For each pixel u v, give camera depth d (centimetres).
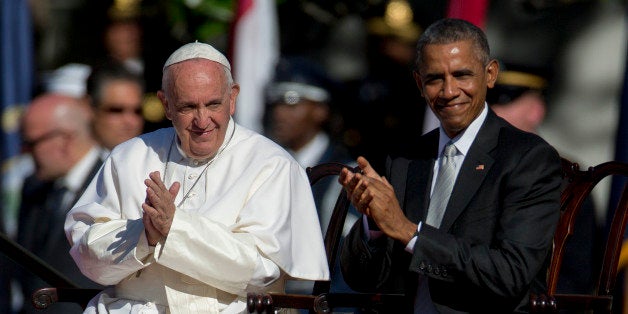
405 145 2178
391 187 1986
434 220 2084
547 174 2039
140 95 2984
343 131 3284
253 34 3269
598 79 3531
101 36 3597
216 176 2159
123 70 2977
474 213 2044
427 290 2089
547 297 1942
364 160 1992
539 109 2758
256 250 2064
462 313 2041
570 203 2153
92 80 2947
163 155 2197
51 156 2891
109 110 2931
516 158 2048
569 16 3525
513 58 3506
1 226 3244
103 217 2156
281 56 3366
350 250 2136
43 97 2964
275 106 3023
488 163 2067
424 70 2069
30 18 3478
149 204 2000
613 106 3522
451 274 1994
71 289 2170
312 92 3027
